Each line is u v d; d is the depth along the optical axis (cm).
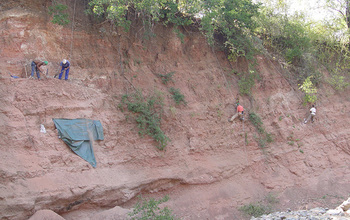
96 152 1073
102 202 1002
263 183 1389
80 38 1238
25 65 1095
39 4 1173
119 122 1168
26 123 970
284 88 1719
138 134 1185
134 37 1370
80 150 1039
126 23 1266
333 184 1533
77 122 1063
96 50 1262
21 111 980
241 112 1447
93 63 1241
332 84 1909
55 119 1026
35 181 896
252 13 1597
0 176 837
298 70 1834
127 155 1128
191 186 1222
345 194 1477
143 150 1165
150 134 1190
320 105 1794
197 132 1327
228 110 1472
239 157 1388
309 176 1512
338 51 2064
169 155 1216
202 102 1417
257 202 1302
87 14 1271
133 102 1228
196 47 1535
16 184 859
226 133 1405
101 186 1002
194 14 1430
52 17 1181
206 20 1399
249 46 1586
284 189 1405
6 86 985
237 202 1267
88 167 1020
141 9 1276
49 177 928
